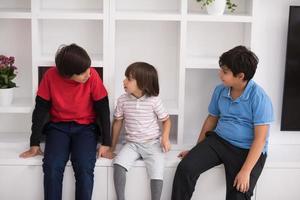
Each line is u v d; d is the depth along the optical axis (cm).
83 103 233
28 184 231
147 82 227
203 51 266
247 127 223
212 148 227
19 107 242
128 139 237
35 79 240
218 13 238
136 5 258
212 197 234
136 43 262
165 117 236
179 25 246
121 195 224
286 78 253
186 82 268
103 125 233
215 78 267
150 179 225
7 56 258
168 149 231
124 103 235
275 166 233
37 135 233
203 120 271
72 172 229
